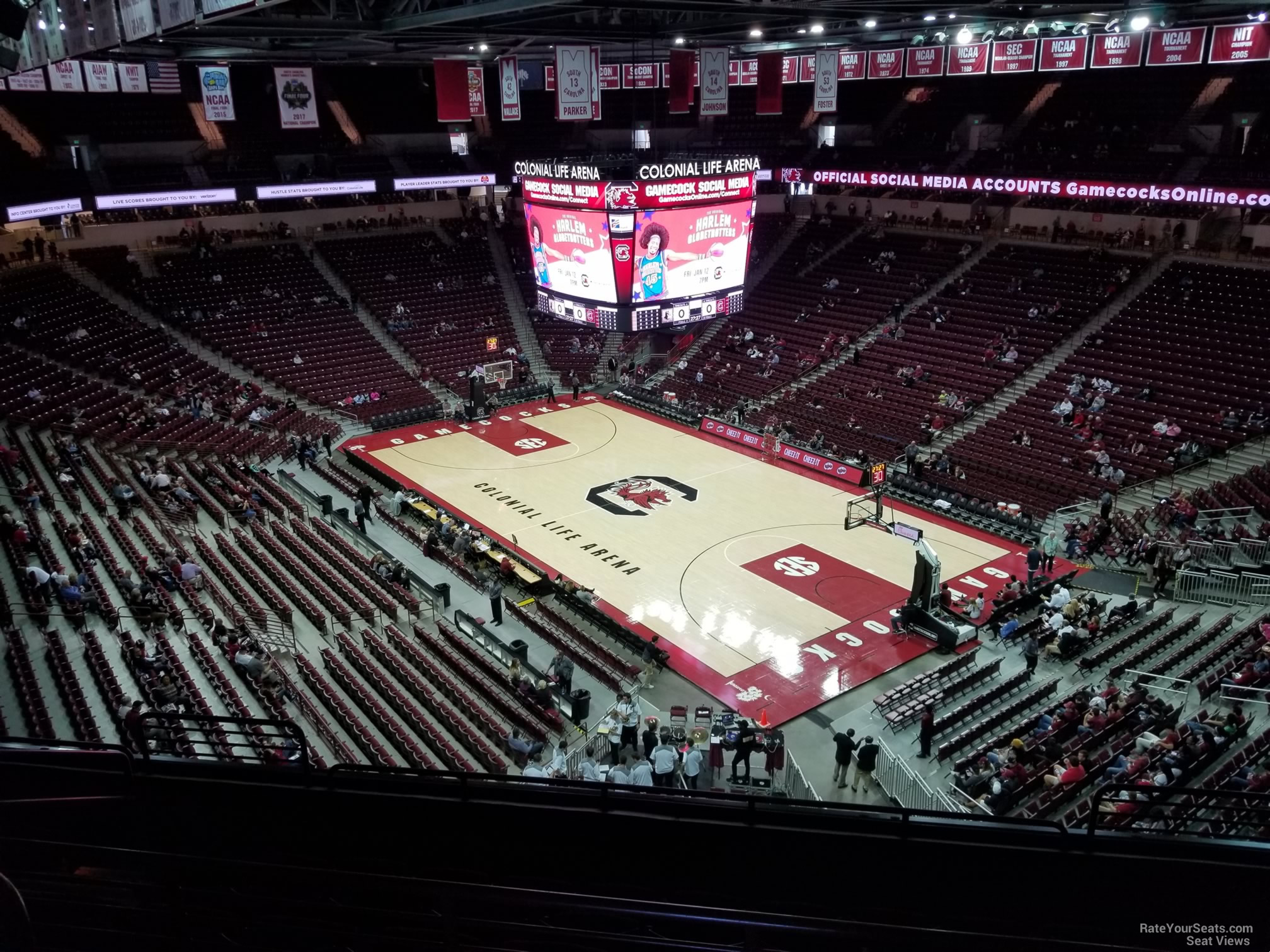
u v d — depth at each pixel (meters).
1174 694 18.97
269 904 5.95
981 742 18.58
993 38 32.88
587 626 23.56
